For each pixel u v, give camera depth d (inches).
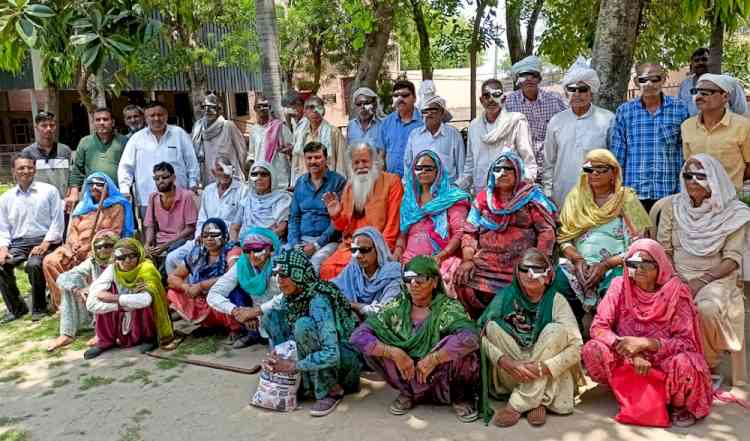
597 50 258.4
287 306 178.5
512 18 533.0
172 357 214.5
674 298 156.9
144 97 842.8
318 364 165.2
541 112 257.3
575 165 223.3
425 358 158.7
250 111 999.0
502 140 233.3
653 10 429.7
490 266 194.2
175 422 168.4
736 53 581.6
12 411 180.7
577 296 184.1
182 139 293.6
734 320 168.4
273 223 256.7
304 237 242.8
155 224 275.3
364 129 281.6
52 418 175.0
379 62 398.3
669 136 209.3
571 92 220.7
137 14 199.5
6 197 276.4
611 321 162.9
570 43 498.6
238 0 634.2
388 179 228.4
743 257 173.2
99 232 248.1
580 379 170.1
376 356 164.7
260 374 182.5
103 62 196.7
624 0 250.2
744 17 212.5
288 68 789.2
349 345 173.2
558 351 157.5
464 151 252.7
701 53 278.1
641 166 212.7
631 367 156.0
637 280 159.3
